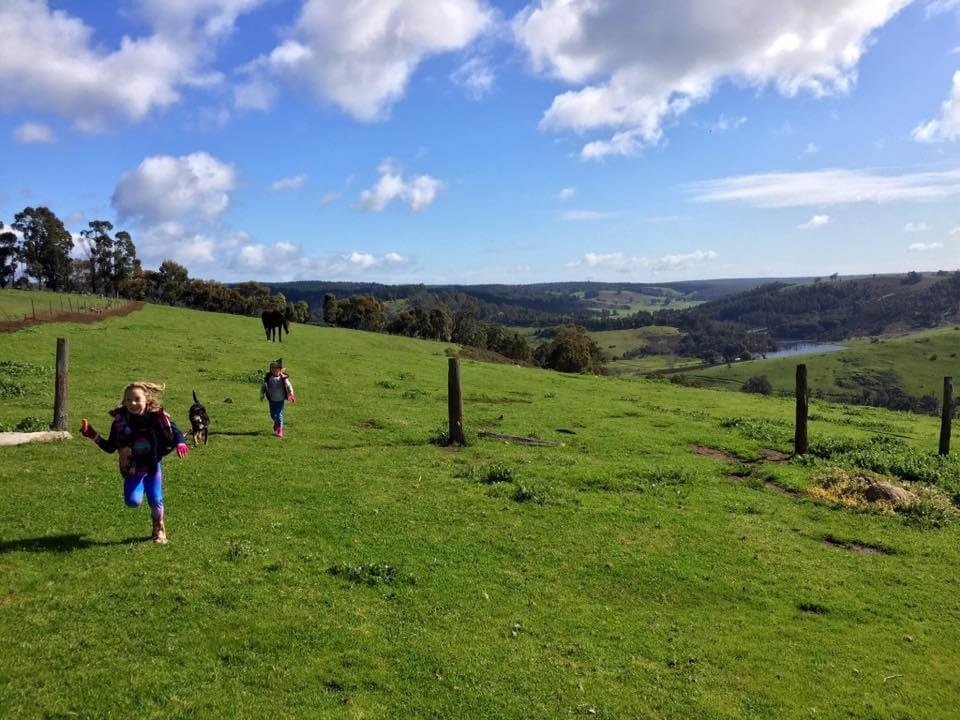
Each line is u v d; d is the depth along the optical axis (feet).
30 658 21.24
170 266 442.09
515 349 455.63
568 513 42.86
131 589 26.50
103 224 394.52
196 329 176.86
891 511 49.44
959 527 47.03
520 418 82.69
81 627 23.43
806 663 26.16
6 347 103.60
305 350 148.05
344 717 19.92
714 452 69.87
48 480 40.83
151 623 24.22
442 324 460.96
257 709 19.97
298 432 64.54
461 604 28.63
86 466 44.91
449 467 53.47
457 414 62.95
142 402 29.86
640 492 50.37
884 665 26.43
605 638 26.89
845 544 42.39
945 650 28.04
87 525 33.30
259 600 26.78
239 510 38.11
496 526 39.34
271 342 159.74
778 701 23.21
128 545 31.04
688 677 24.32
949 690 24.79
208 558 30.32
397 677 22.56
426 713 20.71
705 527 42.55
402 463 53.93
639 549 37.50
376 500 42.29
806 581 34.91
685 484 53.83
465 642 25.38
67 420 56.34
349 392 93.04
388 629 25.80
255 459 51.01
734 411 106.83
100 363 98.07
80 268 392.47
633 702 22.35
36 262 369.30
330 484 45.24
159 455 31.01
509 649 25.13
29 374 82.64
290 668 22.35
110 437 30.63
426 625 26.50
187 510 37.32
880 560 39.40
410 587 29.78
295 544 33.50
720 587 33.22
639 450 66.69
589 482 52.03
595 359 398.83
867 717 22.65
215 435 59.82
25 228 367.04
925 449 80.94
